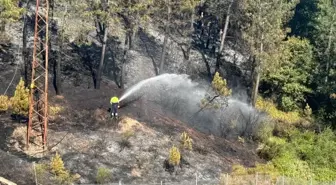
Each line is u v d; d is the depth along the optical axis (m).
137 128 38.84
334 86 50.16
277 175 37.78
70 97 41.69
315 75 51.78
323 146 43.53
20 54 45.19
